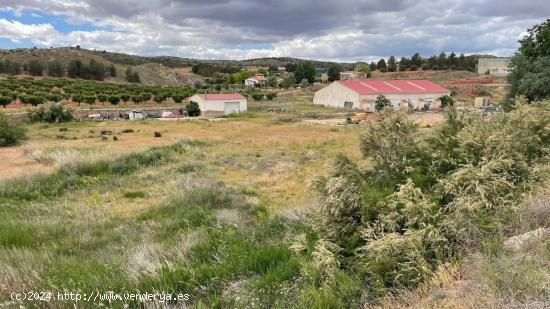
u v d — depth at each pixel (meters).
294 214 7.20
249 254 4.85
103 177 14.94
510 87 25.44
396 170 4.74
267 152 24.12
